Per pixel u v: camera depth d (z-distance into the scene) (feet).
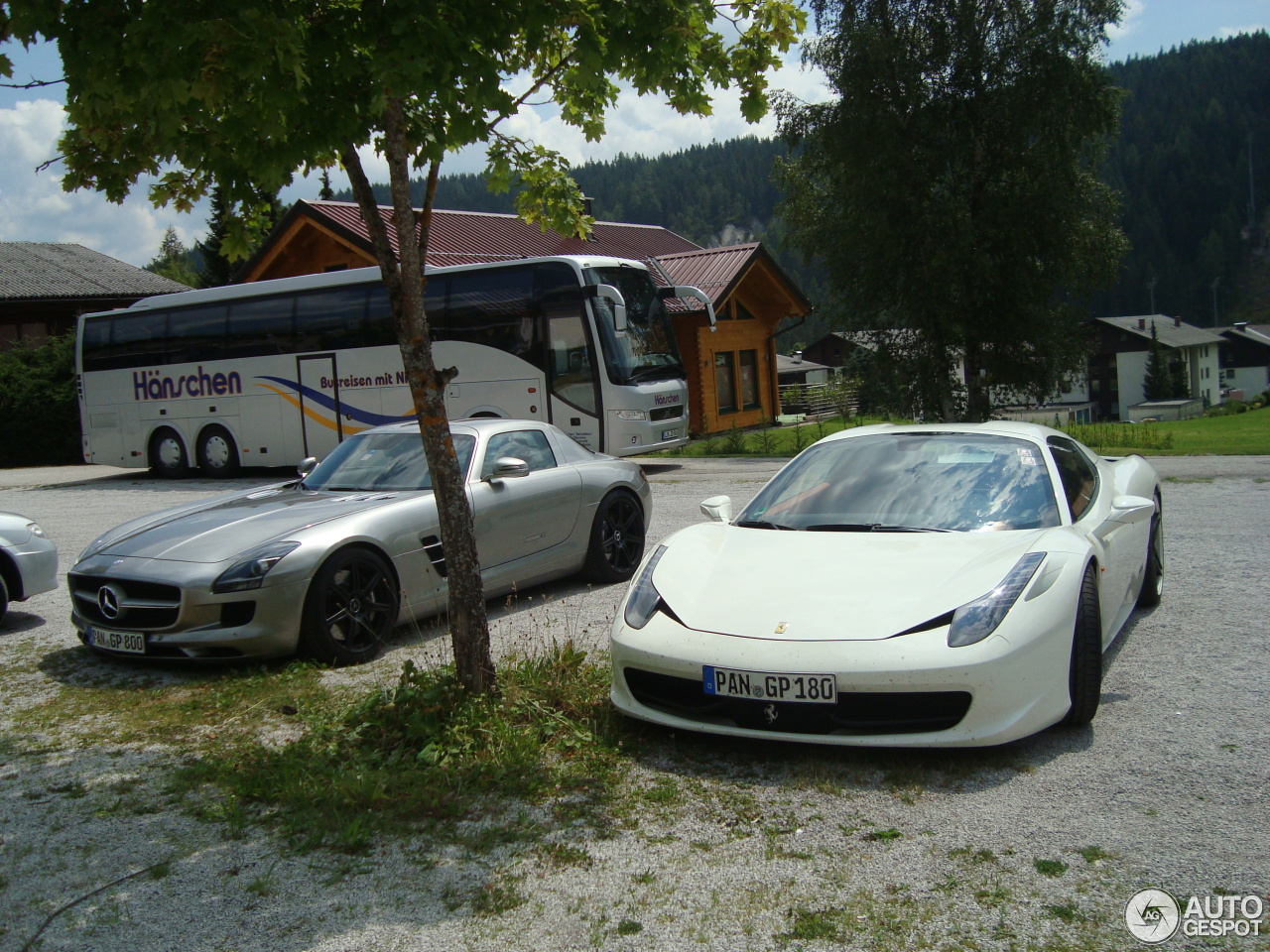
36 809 11.73
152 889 9.66
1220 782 10.92
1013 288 73.26
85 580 18.07
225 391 59.98
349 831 10.51
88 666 18.30
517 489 21.76
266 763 12.76
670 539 15.51
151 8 11.05
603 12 14.12
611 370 48.65
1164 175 510.58
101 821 11.31
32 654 19.58
